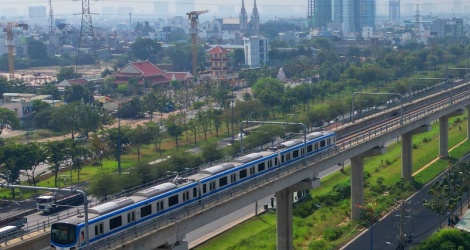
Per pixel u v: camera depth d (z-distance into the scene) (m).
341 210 163.38
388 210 161.75
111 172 181.38
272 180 123.88
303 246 138.50
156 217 101.12
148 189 103.56
